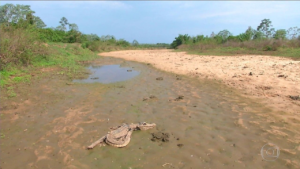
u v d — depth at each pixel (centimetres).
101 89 1135
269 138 592
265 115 731
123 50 4784
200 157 525
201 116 753
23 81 1279
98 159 531
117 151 562
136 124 681
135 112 810
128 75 1514
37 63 1778
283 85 1016
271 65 1477
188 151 551
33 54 1780
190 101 907
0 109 857
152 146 580
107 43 4853
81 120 747
